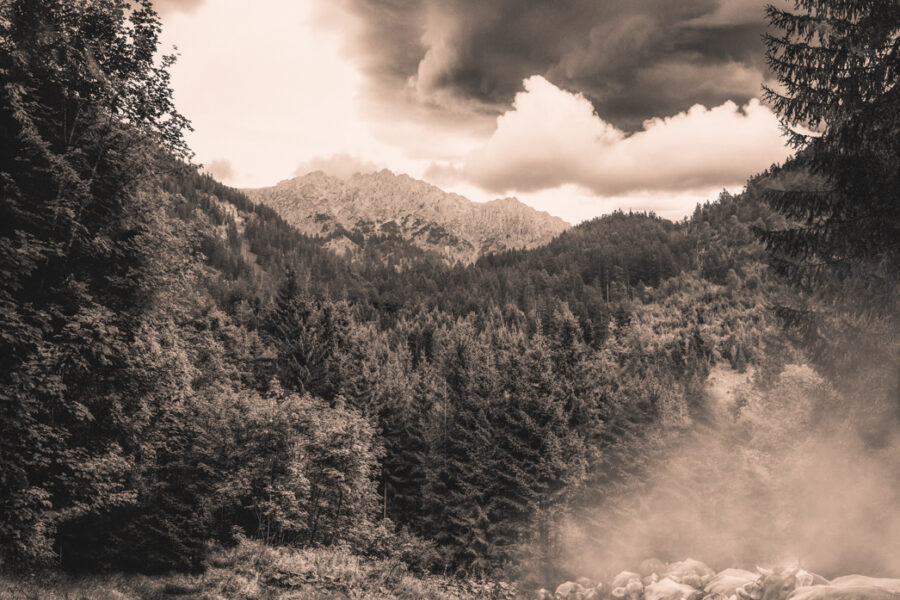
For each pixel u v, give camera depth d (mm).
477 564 39281
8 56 15555
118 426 17109
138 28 18547
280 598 18172
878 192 12883
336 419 32906
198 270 22047
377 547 32969
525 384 44312
